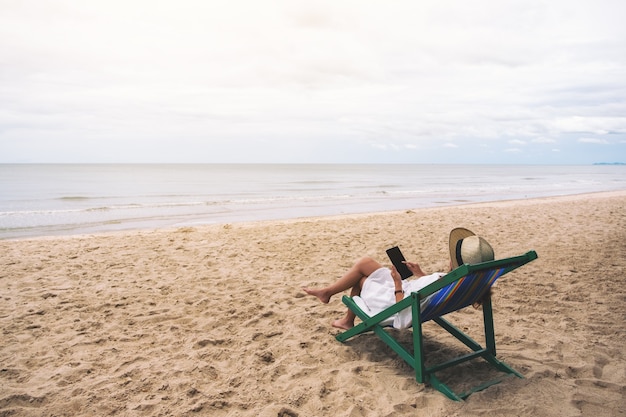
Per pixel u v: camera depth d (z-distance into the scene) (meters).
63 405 2.77
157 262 6.94
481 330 4.03
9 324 4.22
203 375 3.18
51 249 7.94
